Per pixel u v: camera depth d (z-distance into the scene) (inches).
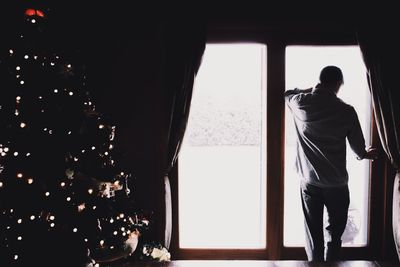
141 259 113.6
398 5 113.3
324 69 102.0
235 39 122.5
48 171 93.5
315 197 106.5
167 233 120.9
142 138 122.0
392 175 121.3
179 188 126.9
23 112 92.5
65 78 95.4
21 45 94.6
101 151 99.7
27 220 92.7
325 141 101.6
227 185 131.3
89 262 97.7
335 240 107.8
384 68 112.7
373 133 123.2
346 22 118.2
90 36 120.3
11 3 115.0
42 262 94.4
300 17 118.5
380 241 125.5
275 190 125.5
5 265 93.3
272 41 122.6
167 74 118.3
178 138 117.6
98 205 97.7
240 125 128.3
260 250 127.6
